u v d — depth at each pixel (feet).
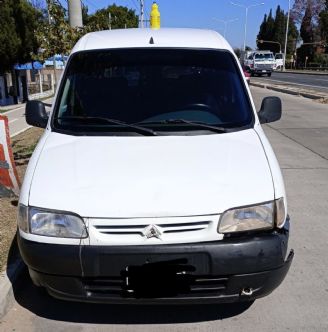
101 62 14.17
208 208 9.79
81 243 9.81
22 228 10.32
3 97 66.69
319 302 12.26
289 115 47.32
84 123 12.76
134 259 9.71
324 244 15.74
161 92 13.50
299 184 22.63
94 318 11.69
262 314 11.75
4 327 11.39
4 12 56.75
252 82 107.96
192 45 14.70
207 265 9.81
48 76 91.91
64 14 40.86
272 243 10.03
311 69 253.03
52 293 10.29
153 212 9.68
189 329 11.19
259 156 11.34
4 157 18.44
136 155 11.17
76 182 10.36
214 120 12.94
